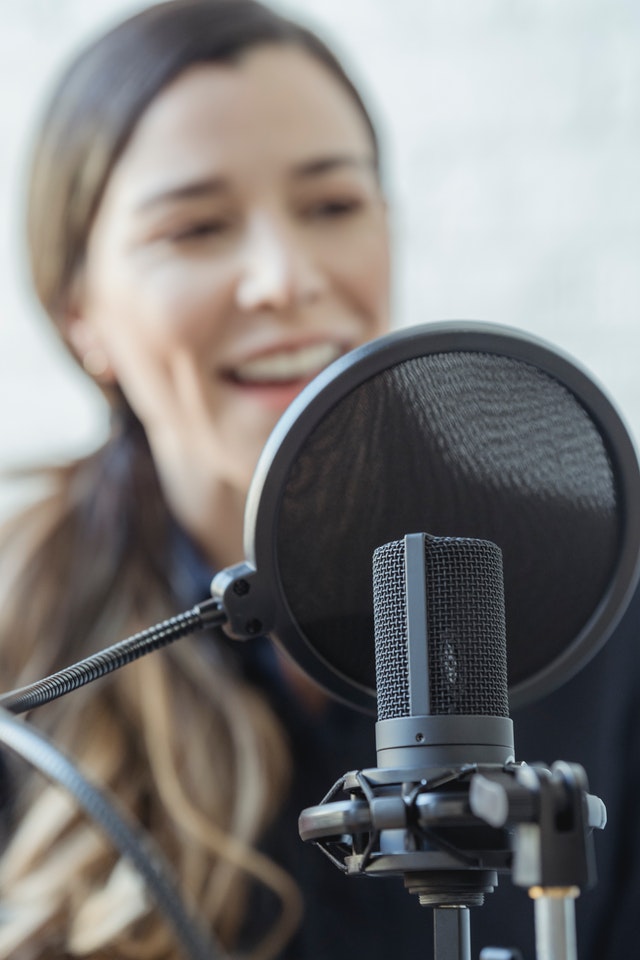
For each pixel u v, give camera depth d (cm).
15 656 181
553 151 262
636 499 87
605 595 88
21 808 170
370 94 262
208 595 181
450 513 85
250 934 160
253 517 83
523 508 86
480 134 262
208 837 162
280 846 165
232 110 167
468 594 77
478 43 264
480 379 85
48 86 254
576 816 69
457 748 75
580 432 87
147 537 183
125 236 170
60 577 183
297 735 170
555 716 174
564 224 261
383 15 264
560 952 68
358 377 83
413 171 262
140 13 174
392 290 182
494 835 75
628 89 263
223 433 171
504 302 260
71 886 158
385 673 79
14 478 189
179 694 172
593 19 264
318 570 84
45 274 183
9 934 156
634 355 257
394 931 160
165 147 167
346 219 171
